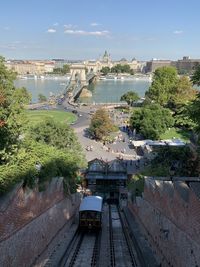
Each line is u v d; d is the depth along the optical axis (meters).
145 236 28.42
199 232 14.52
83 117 129.62
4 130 23.66
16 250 15.77
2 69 28.33
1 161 22.61
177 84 122.00
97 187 63.53
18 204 16.00
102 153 81.06
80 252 24.17
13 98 28.09
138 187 39.00
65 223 31.14
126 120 119.56
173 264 18.52
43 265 20.25
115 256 23.12
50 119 59.84
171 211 19.11
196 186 19.02
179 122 98.06
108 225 36.09
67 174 36.06
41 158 27.89
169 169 42.00
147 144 79.44
